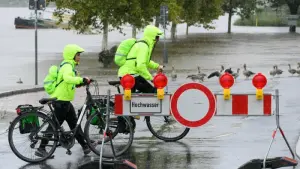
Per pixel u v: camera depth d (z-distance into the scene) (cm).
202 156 1997
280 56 7688
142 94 1847
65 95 1986
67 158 1992
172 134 2239
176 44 10162
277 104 1777
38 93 4281
